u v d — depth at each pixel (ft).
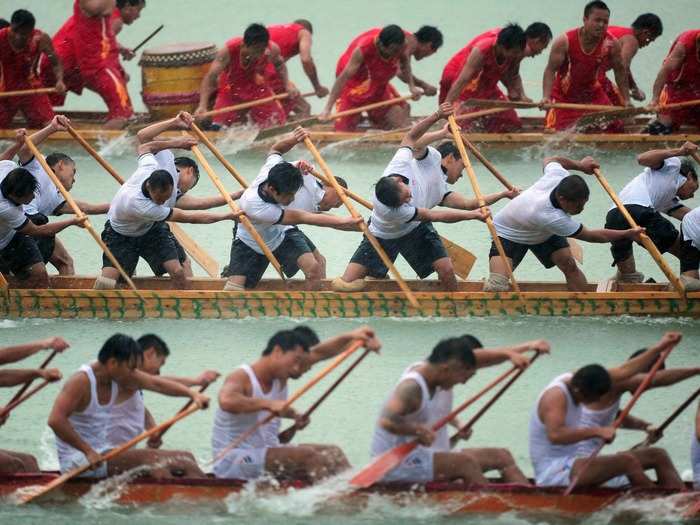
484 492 91.50
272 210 130.72
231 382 91.35
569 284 136.26
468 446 106.22
